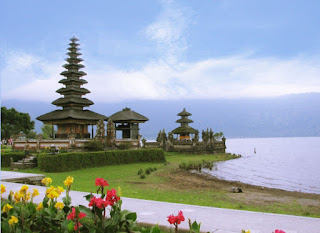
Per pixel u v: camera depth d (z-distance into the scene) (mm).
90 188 24047
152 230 7535
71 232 7535
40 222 8633
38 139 55000
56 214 9078
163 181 31828
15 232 7840
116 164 48250
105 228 7918
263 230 9203
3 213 9016
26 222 8516
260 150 134250
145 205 12984
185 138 95062
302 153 107875
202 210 12031
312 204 22516
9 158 43688
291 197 26031
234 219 10555
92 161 44438
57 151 46562
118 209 8344
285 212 18250
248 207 19406
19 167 40375
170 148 83000
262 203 21828
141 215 10984
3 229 7637
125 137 77438
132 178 33094
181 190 26172
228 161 69312
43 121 65000
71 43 69312
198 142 83125
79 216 7555
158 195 22125
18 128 101250
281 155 96312
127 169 42406
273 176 43938
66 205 9680
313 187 33875
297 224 9930
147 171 37531
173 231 9352
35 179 21719
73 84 67062
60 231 7973
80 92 66938
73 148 50375
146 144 80062
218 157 75938
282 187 33750
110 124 57719
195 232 7258
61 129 64938
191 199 21188
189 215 11133
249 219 10578
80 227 8250
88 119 64062
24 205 9500
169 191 24984
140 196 20953
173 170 44188
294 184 36188
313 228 9438
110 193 7793
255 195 26062
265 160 74438
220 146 91688
